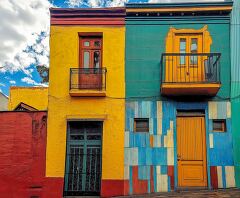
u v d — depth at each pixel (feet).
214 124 44.27
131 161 43.73
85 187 43.93
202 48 45.52
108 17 46.80
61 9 46.85
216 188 42.50
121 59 45.98
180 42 46.06
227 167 42.88
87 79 45.75
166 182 42.93
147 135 44.21
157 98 44.98
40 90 66.08
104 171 43.65
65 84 45.85
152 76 45.47
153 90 45.16
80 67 46.62
